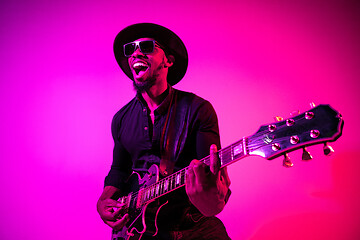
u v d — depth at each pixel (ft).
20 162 12.17
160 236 5.27
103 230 11.06
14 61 13.30
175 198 5.22
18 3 13.96
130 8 13.19
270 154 3.63
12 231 11.48
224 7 12.41
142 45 6.09
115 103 12.33
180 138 5.66
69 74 12.90
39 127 12.44
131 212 5.68
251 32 12.03
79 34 13.30
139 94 6.30
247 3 12.31
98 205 6.29
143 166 5.95
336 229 9.64
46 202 11.62
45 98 12.78
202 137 5.39
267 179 10.32
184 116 5.77
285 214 9.97
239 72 11.69
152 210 5.29
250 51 11.84
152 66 6.02
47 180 11.85
